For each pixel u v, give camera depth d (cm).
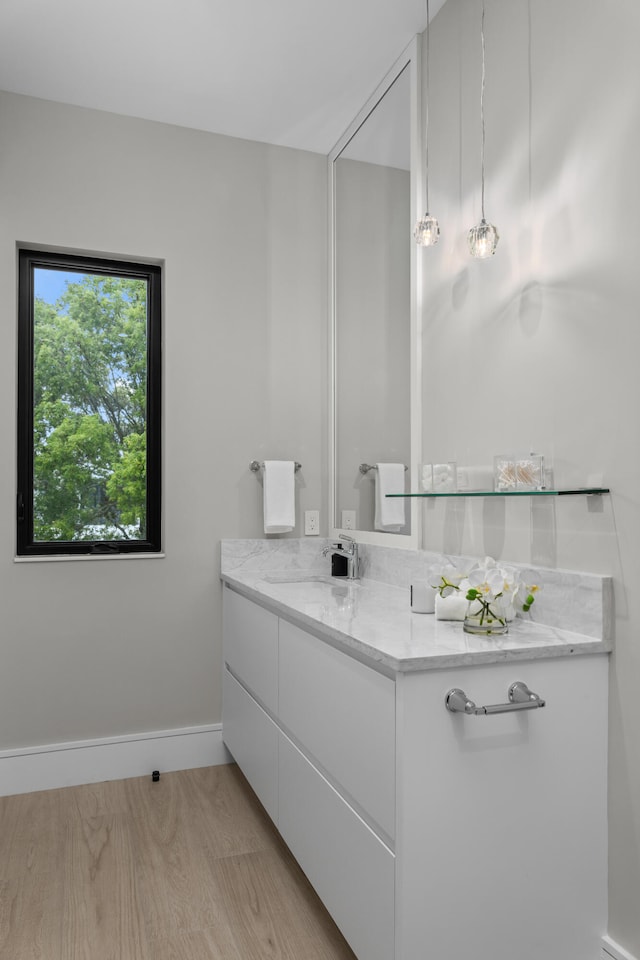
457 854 134
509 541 180
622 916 145
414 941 130
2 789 249
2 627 251
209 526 279
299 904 184
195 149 282
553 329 165
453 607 168
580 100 157
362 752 147
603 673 148
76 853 208
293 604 195
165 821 229
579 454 156
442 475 194
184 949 165
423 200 226
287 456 293
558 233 163
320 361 300
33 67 241
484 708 128
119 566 267
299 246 297
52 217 259
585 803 146
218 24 219
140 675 269
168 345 274
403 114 237
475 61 197
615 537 146
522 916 140
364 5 212
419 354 225
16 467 257
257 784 229
